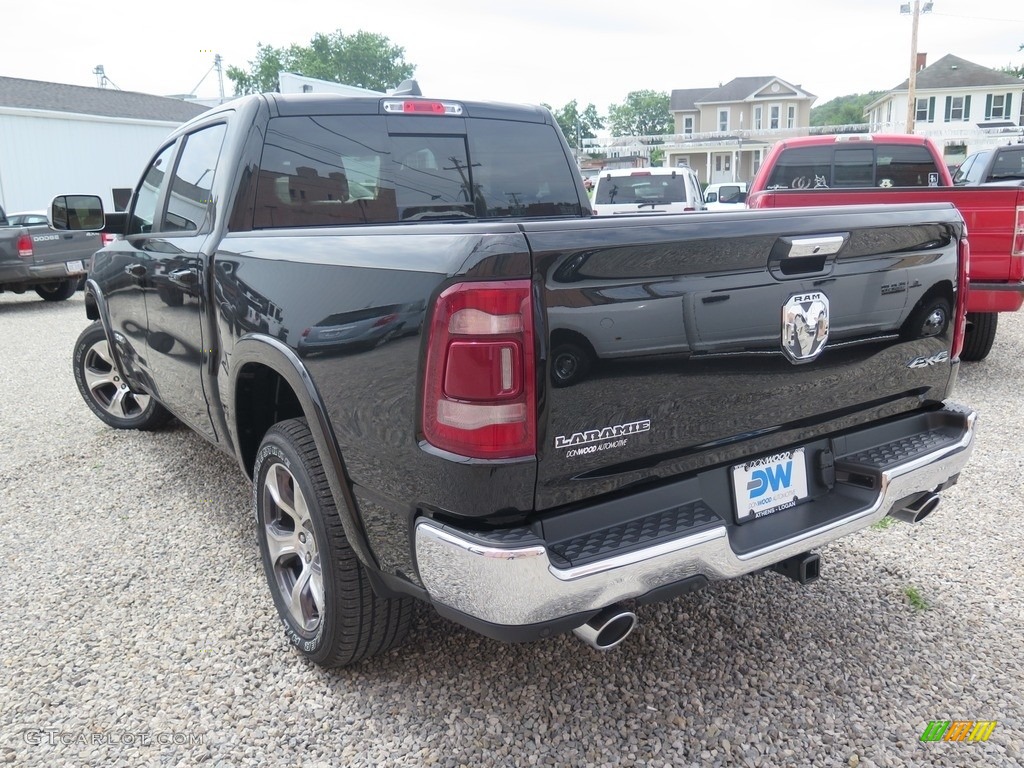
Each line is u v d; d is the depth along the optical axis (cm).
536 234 184
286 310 249
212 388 320
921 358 269
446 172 363
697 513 215
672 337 204
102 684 266
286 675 269
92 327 517
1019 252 581
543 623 192
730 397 220
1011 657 273
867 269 244
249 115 318
